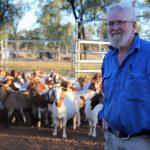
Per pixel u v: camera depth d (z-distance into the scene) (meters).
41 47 39.41
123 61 3.62
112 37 3.60
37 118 11.27
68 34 34.72
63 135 9.64
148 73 3.45
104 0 30.78
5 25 35.81
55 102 9.67
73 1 33.00
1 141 9.01
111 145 3.88
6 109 11.03
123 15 3.53
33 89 11.23
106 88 3.82
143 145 3.54
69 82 13.05
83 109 11.27
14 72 15.66
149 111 3.46
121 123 3.57
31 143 8.87
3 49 20.92
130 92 3.49
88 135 9.87
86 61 18.14
